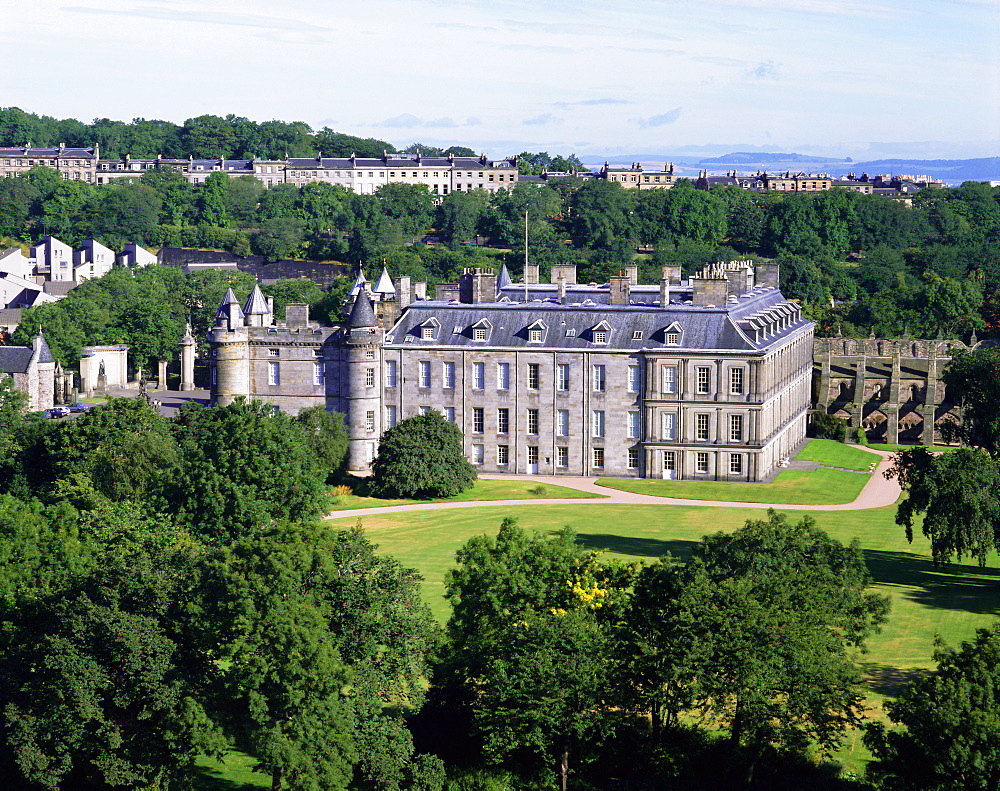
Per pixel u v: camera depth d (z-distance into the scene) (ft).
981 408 619.67
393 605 339.77
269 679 312.50
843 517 590.55
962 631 422.82
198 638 322.14
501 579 351.25
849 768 329.52
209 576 329.72
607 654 329.72
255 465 492.95
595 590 350.64
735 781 325.01
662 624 337.52
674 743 334.44
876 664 392.27
